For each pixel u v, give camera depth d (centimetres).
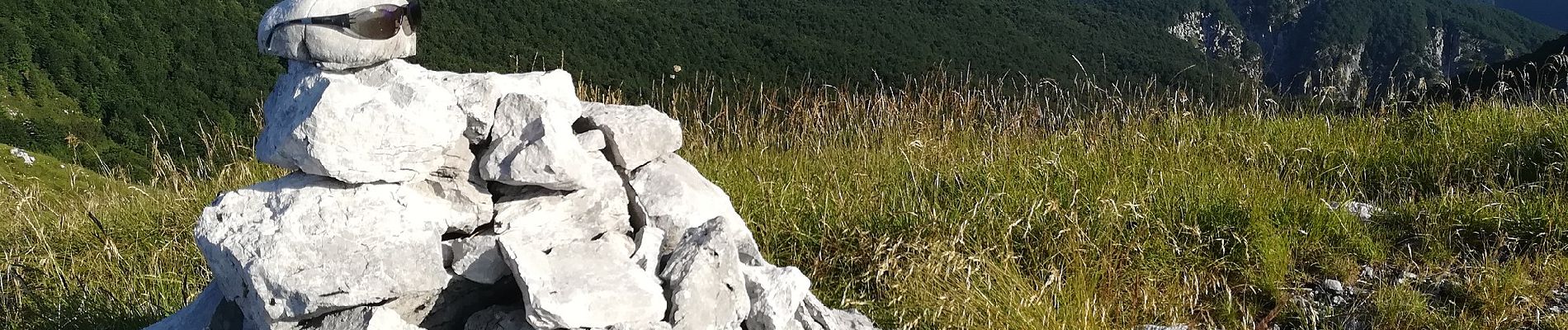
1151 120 675
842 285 417
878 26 7575
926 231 444
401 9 256
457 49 5181
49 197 615
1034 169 529
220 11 5903
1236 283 429
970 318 364
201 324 301
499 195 281
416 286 244
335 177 243
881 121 656
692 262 255
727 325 259
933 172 534
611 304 235
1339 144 606
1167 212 468
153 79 5250
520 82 285
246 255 238
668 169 307
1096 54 7744
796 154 620
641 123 301
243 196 257
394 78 263
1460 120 636
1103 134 632
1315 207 470
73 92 5147
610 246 267
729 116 645
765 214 475
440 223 254
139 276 462
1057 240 438
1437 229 461
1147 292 401
